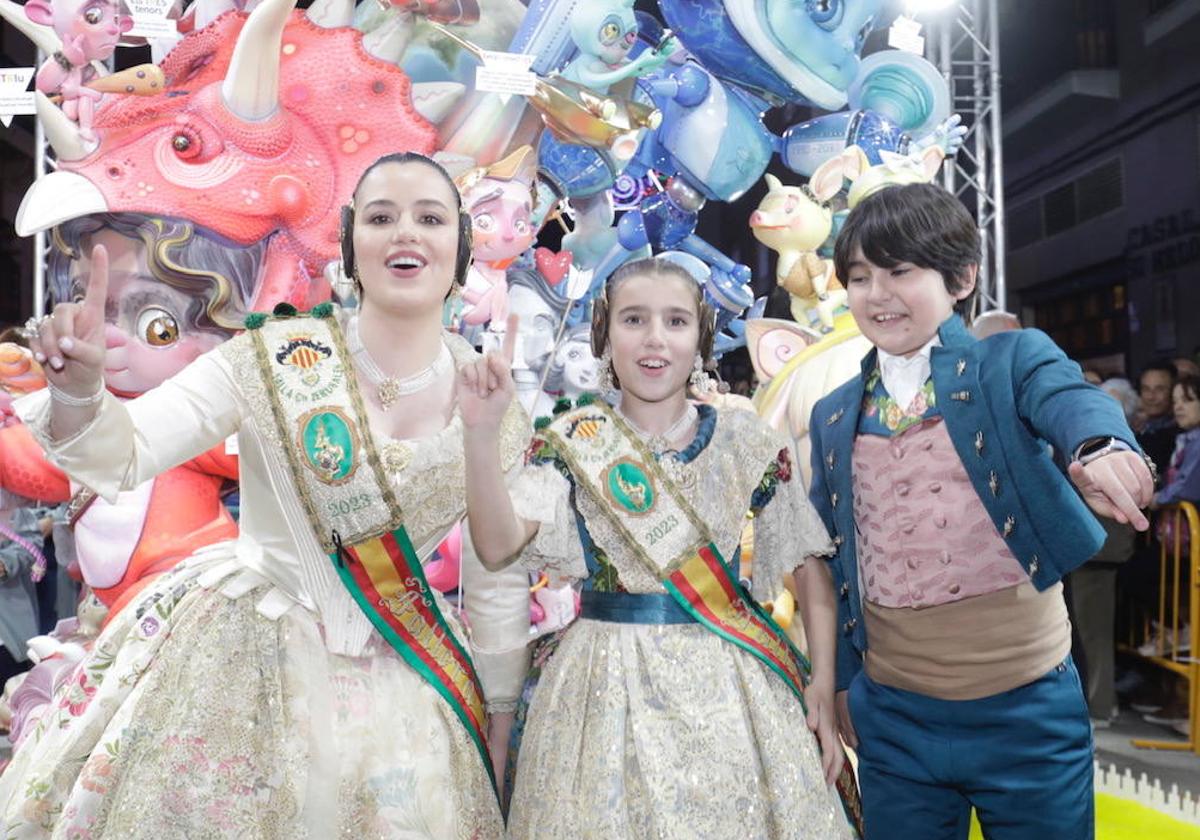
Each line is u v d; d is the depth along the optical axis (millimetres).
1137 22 10477
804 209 3705
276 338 1802
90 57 2555
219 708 1683
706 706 1798
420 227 1783
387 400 1827
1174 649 5035
